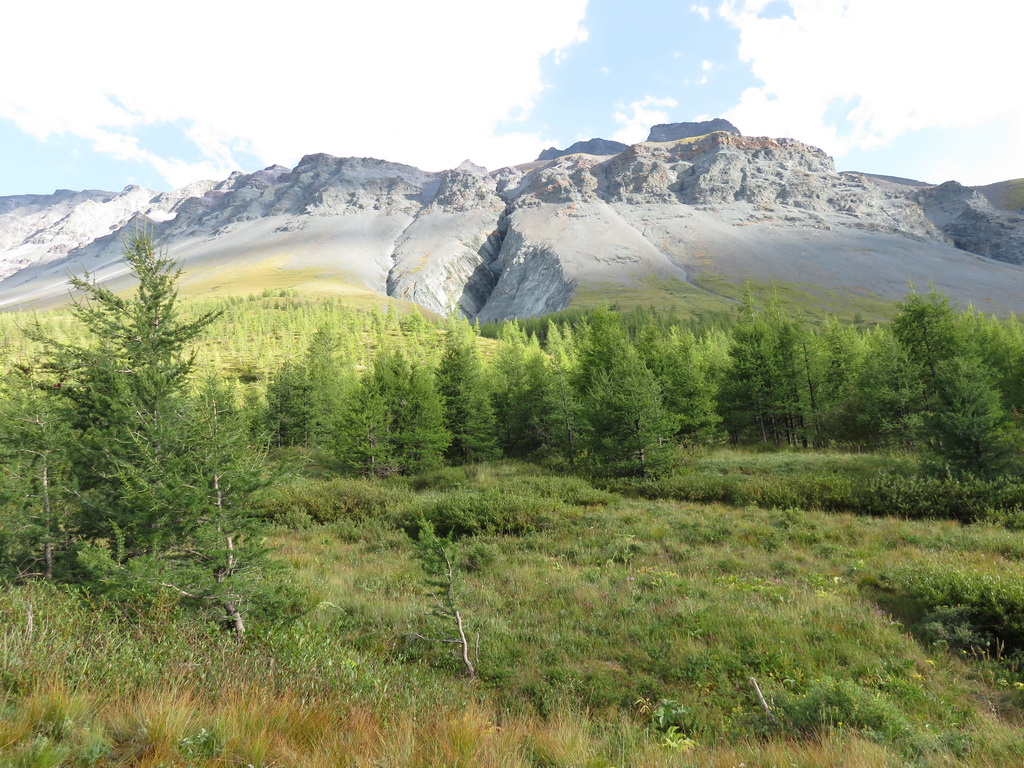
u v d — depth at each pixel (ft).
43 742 11.23
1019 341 119.34
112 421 32.63
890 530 47.26
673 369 110.52
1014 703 21.57
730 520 52.29
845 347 121.49
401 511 60.03
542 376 120.16
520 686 23.76
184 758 12.12
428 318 525.34
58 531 32.19
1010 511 48.96
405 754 13.80
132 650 17.83
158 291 36.14
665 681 24.12
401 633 29.07
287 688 17.17
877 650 26.12
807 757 15.88
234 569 27.22
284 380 126.11
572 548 46.11
